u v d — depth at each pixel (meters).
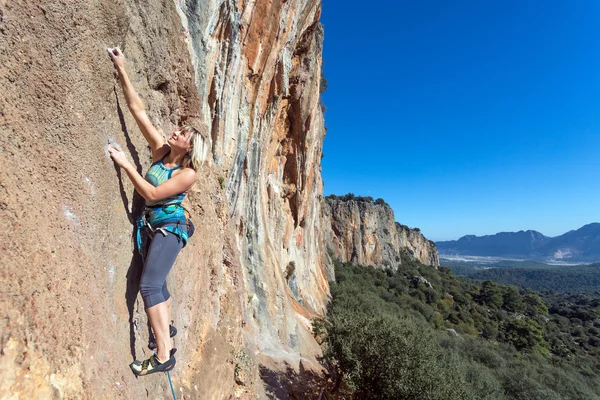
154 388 3.47
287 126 24.94
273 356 13.28
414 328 13.20
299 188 27.66
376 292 53.62
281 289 18.73
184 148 2.76
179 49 5.37
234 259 9.69
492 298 75.69
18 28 1.99
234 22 11.24
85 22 2.52
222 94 11.13
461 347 30.44
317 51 26.25
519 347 49.41
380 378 11.51
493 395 18.05
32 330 1.71
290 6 16.66
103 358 2.32
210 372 5.44
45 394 1.68
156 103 4.42
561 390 24.75
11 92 1.93
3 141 1.86
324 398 12.31
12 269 1.69
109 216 2.75
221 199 9.17
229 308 8.12
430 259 120.25
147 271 2.60
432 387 10.93
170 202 2.69
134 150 3.38
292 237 28.55
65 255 2.12
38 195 2.03
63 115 2.31
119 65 2.96
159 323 2.62
